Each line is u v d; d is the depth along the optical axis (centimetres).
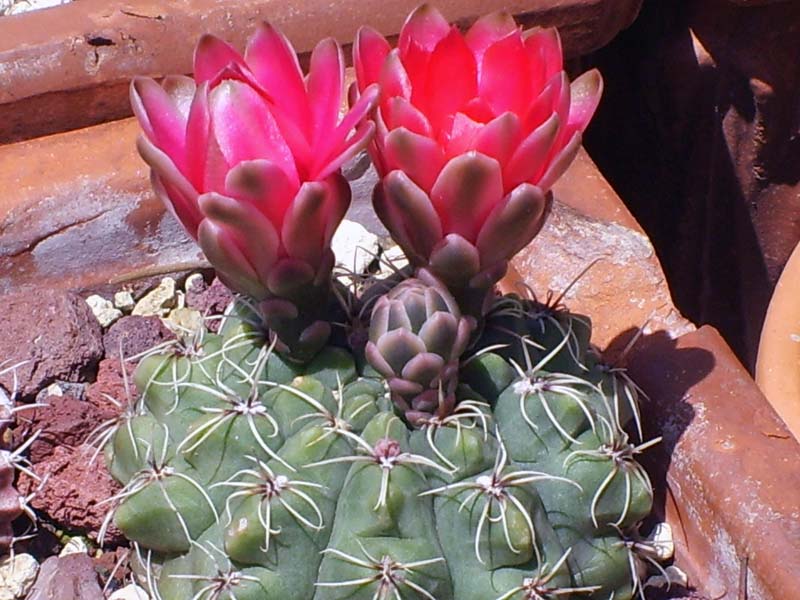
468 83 16
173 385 19
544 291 25
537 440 19
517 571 18
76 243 25
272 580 17
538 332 20
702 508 21
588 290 25
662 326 24
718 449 21
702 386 22
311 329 18
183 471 18
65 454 22
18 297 24
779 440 21
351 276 21
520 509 17
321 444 17
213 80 16
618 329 24
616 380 21
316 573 18
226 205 16
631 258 25
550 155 17
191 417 19
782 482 20
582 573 19
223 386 18
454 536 17
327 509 17
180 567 19
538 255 25
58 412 22
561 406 18
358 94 18
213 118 16
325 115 17
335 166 16
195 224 17
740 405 22
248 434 18
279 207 16
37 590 21
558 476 19
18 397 23
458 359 18
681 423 22
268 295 18
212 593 17
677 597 21
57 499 22
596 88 18
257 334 19
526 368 19
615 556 19
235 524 17
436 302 17
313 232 17
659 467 22
